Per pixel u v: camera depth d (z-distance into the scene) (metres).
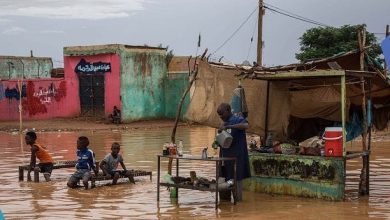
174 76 39.00
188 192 10.84
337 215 8.60
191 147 20.14
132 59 37.16
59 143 22.38
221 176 9.92
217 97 11.62
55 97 38.62
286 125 11.65
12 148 20.59
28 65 47.84
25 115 39.25
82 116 37.84
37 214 8.72
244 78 10.84
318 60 11.34
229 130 9.69
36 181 12.23
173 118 39.12
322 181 9.91
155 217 8.48
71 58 38.19
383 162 14.98
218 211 8.93
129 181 12.16
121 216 8.56
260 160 10.66
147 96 38.31
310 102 11.79
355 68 11.48
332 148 9.82
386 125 12.48
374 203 9.59
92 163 11.48
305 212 8.84
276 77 10.69
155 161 15.97
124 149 19.66
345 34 35.84
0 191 10.95
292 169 10.27
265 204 9.52
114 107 36.12
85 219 8.36
